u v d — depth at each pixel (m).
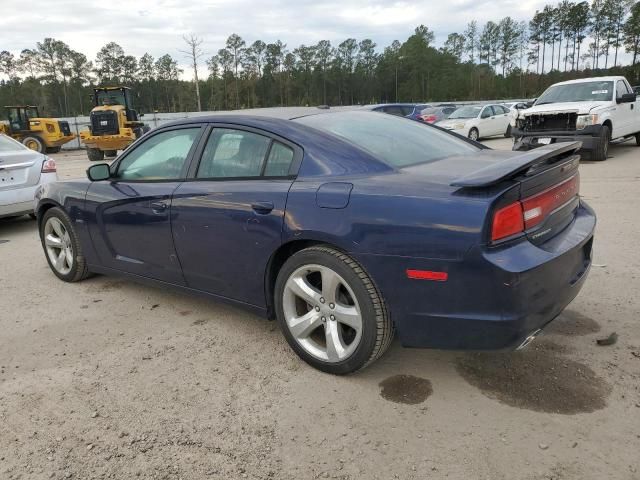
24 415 2.82
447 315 2.61
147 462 2.43
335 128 3.38
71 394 3.01
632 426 2.56
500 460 2.37
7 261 5.86
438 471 2.32
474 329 2.57
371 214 2.72
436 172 2.92
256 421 2.72
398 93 104.38
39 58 91.62
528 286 2.50
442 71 103.25
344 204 2.82
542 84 92.88
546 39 106.56
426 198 2.61
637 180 9.06
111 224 4.22
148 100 92.88
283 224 3.04
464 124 20.27
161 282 4.02
